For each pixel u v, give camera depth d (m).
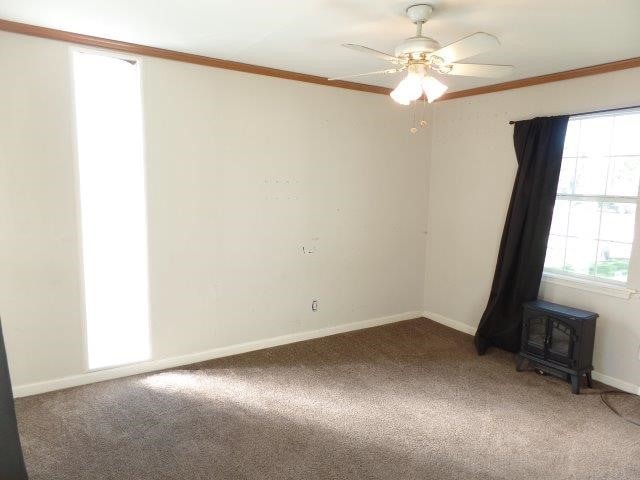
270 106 3.83
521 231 3.93
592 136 3.59
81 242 3.18
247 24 2.70
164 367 3.62
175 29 2.80
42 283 3.08
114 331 3.49
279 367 3.71
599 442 2.72
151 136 3.33
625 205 3.40
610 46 2.94
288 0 2.32
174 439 2.66
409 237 4.89
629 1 2.22
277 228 4.02
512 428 2.86
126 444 2.60
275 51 3.25
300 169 4.07
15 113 2.87
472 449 2.63
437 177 4.83
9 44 2.80
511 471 2.44
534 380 3.54
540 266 3.80
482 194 4.38
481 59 3.26
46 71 2.92
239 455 2.52
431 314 5.03
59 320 3.17
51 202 3.04
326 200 4.27
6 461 1.16
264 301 4.04
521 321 3.92
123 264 3.45
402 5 2.35
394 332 4.60
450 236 4.74
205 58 3.42
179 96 3.40
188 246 3.59
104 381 3.37
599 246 3.59
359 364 3.80
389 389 3.36
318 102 4.08
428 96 2.49
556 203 3.86
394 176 4.66
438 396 3.26
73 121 3.05
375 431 2.79
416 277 5.02
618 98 3.32
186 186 3.52
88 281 3.34
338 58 3.42
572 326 3.33
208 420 2.87
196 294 3.68
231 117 3.65
